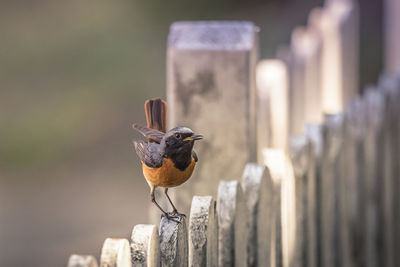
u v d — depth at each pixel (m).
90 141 21.80
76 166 19.95
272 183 5.19
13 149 20.92
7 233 14.32
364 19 26.58
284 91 9.70
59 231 14.54
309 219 5.70
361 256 7.45
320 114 11.13
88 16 28.30
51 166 20.08
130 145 21.47
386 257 8.08
